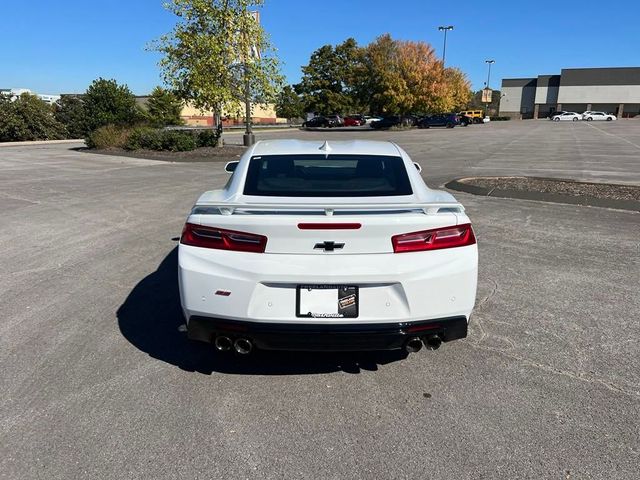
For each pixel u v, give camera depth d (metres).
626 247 6.00
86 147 23.31
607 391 3.01
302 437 2.62
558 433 2.62
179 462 2.42
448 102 50.78
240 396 2.99
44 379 3.15
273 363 3.40
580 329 3.83
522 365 3.32
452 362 3.38
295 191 3.34
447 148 24.20
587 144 25.97
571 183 10.92
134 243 6.38
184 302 2.96
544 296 4.48
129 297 4.55
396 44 48.16
